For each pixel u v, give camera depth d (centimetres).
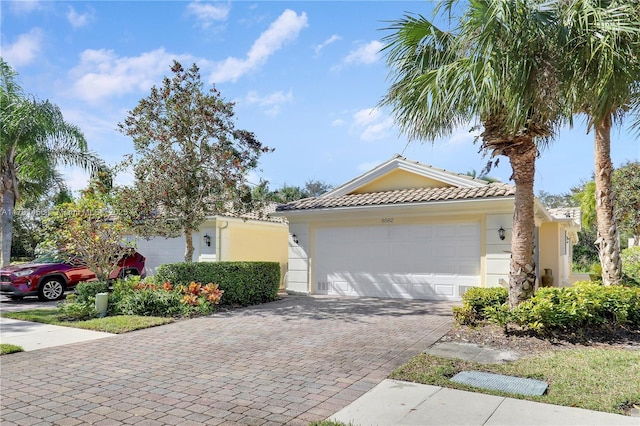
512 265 880
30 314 1158
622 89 746
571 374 591
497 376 596
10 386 575
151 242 1934
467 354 712
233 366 664
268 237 2027
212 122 1380
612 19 696
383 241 1498
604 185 1085
